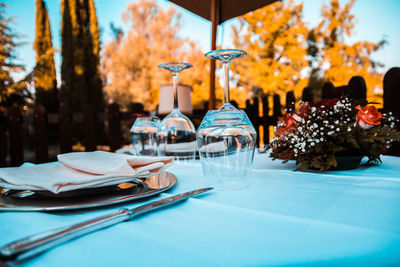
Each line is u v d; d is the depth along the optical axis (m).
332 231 0.25
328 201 0.35
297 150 0.56
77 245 0.23
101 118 3.06
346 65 5.83
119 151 1.04
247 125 0.46
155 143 0.75
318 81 5.96
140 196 0.35
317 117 0.57
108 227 0.27
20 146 2.71
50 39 7.91
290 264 0.21
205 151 0.45
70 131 2.83
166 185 0.42
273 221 0.27
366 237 0.24
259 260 0.21
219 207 0.31
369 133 0.58
